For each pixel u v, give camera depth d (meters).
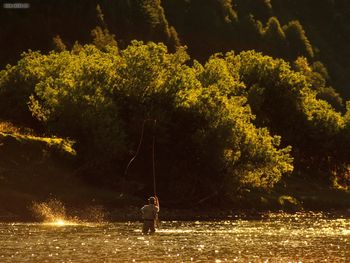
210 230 92.69
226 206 146.12
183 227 98.25
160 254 63.44
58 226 93.44
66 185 125.81
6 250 64.31
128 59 149.00
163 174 145.62
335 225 109.06
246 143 143.00
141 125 142.62
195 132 143.38
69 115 134.88
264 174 151.88
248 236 83.44
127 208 124.88
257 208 151.38
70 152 129.50
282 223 112.81
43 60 173.62
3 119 158.50
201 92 149.25
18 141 125.38
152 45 150.75
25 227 90.19
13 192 114.75
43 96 141.12
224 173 143.12
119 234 82.62
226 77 173.62
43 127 156.88
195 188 144.38
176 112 146.00
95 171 134.00
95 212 118.00
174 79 148.75
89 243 71.50
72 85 138.38
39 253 62.62
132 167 145.38
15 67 168.38
